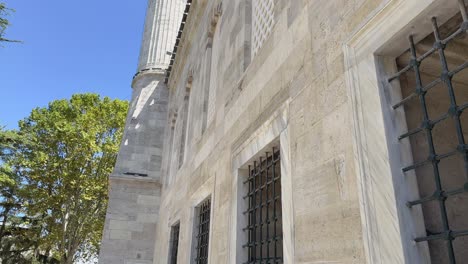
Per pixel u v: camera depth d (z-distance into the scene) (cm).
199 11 975
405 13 202
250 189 461
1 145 2061
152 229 1446
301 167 297
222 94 626
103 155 2245
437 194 175
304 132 302
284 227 314
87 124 2245
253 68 475
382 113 210
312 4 325
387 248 188
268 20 491
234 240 441
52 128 2248
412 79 239
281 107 358
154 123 1669
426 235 190
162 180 1458
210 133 666
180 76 1303
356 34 244
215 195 566
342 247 226
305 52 324
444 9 188
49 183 2191
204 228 673
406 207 190
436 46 190
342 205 232
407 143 210
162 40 1834
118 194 1469
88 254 2753
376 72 221
